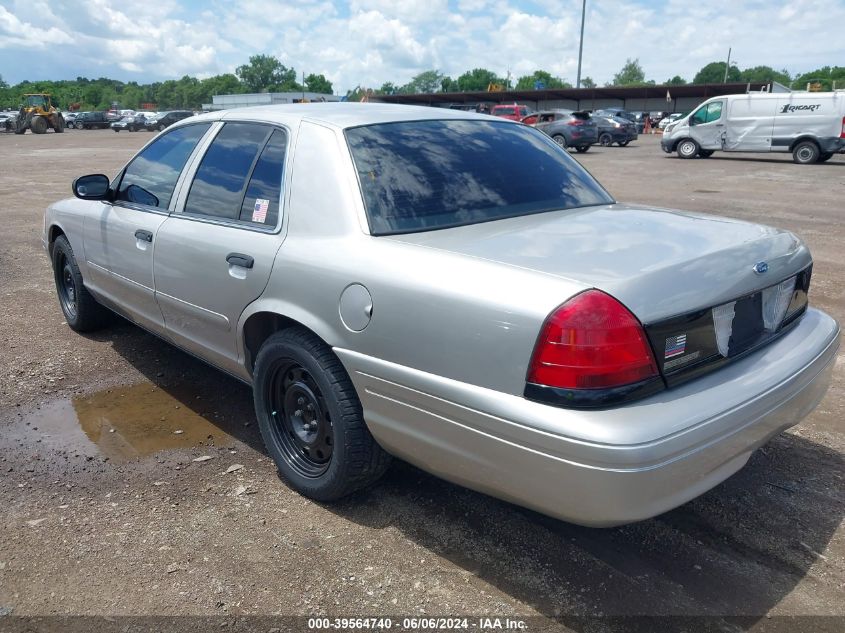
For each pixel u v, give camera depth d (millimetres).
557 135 27141
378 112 3506
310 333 3012
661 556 2809
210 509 3129
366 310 2678
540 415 2211
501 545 2879
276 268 3059
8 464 3494
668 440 2168
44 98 47094
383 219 2883
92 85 163250
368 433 2916
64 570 2723
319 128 3238
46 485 3311
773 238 2898
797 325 3027
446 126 3521
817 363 2828
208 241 3459
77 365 4797
